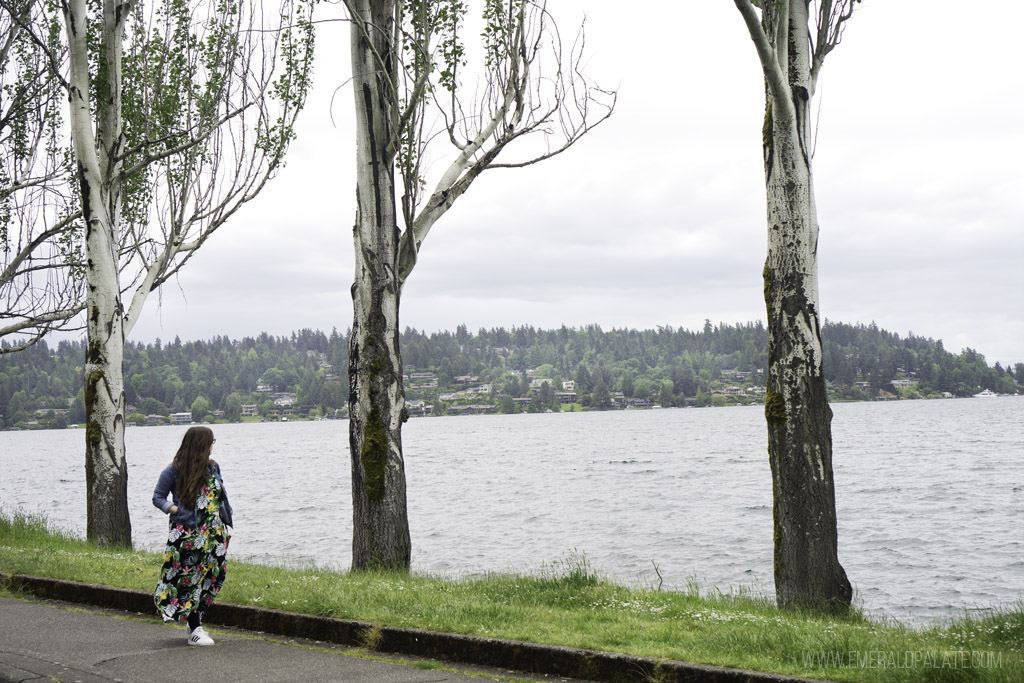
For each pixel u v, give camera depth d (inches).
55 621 350.0
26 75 813.2
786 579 413.4
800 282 418.6
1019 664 247.9
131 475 2694.4
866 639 294.0
